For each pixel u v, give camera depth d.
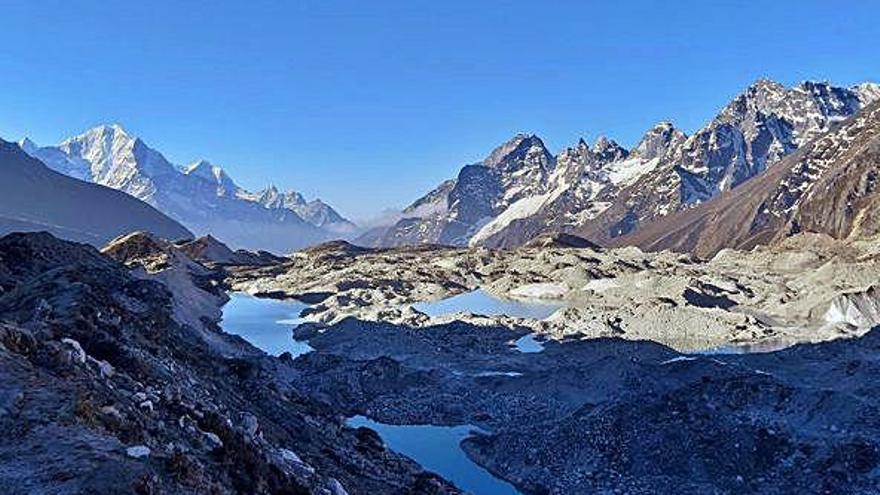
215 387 43.06
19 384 23.73
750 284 174.75
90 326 35.75
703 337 128.50
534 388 92.44
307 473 33.72
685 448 62.12
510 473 66.69
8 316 39.41
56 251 93.31
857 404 62.72
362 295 179.50
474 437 77.00
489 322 143.88
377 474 44.66
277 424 44.94
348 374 98.06
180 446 24.25
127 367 32.62
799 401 65.12
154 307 63.38
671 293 157.62
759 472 58.44
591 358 113.12
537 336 133.00
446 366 109.56
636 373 87.81
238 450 26.91
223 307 177.25
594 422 69.12
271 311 172.62
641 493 58.84
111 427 22.67
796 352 109.88
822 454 57.84
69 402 22.92
